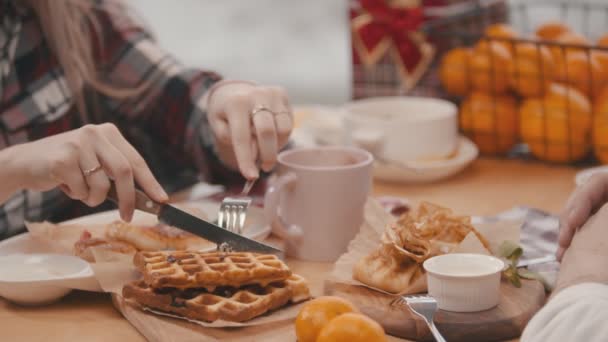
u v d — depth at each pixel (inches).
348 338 39.9
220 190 63.4
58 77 60.1
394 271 45.5
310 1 123.0
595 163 64.2
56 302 47.0
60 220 60.6
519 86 63.6
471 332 42.9
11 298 46.4
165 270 44.4
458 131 67.1
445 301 43.7
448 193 59.9
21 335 44.5
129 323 45.3
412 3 66.5
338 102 122.4
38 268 47.3
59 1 59.3
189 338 42.9
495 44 63.7
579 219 45.1
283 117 51.5
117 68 63.8
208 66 127.2
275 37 125.3
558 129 62.8
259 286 45.3
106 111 64.9
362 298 45.3
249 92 51.8
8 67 58.4
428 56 67.1
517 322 43.2
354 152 51.8
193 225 47.0
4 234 57.7
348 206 50.0
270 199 49.5
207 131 62.0
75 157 45.9
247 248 47.4
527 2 76.1
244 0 124.8
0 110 58.1
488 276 43.4
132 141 65.4
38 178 46.3
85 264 47.4
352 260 47.7
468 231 47.1
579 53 61.8
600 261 41.7
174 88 63.3
